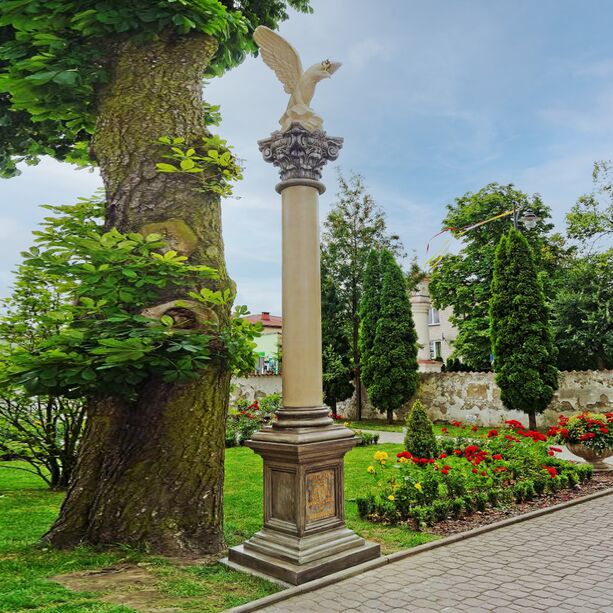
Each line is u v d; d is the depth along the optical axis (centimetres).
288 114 493
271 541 437
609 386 1372
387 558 460
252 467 977
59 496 767
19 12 538
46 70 549
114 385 457
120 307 486
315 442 438
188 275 504
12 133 756
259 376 2042
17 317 707
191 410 501
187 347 445
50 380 436
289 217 483
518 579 418
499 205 2319
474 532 548
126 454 492
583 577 422
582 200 2181
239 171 566
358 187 2133
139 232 524
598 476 868
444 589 397
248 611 351
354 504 687
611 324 1769
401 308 1784
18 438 787
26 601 345
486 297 2197
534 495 710
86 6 543
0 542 503
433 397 1766
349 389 1978
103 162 561
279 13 931
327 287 2052
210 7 570
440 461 694
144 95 560
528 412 1369
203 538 479
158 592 375
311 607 362
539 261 2252
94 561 432
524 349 1368
